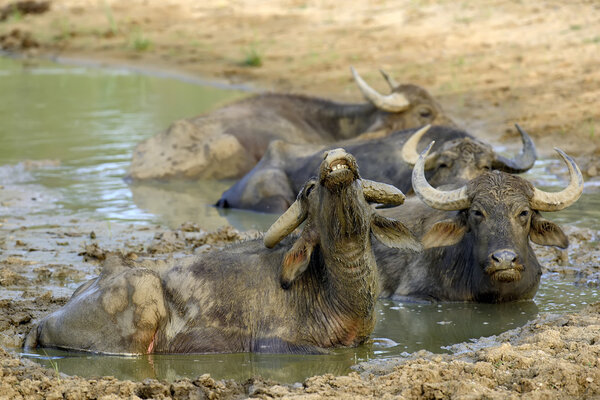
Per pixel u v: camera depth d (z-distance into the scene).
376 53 68.44
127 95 62.53
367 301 19.84
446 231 23.47
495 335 21.20
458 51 65.69
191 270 20.67
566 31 66.31
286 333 20.00
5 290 24.19
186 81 67.25
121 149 46.06
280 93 45.25
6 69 77.00
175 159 40.72
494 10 74.50
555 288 24.39
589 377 16.92
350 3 85.81
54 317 20.27
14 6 103.12
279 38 77.50
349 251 19.14
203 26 86.38
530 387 16.72
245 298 20.25
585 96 50.81
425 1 81.00
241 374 18.83
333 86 60.59
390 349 20.27
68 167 42.44
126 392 17.36
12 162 43.47
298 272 19.64
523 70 58.44
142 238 30.11
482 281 23.48
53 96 63.12
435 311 23.33
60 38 89.12
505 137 44.94
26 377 18.05
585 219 30.97
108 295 19.81
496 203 22.77
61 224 32.19
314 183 19.56
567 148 42.03
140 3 100.06
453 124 41.31
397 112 41.09
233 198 35.41
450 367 17.72
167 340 19.98
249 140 41.56
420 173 24.00
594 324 20.12
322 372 18.80
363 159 32.56
